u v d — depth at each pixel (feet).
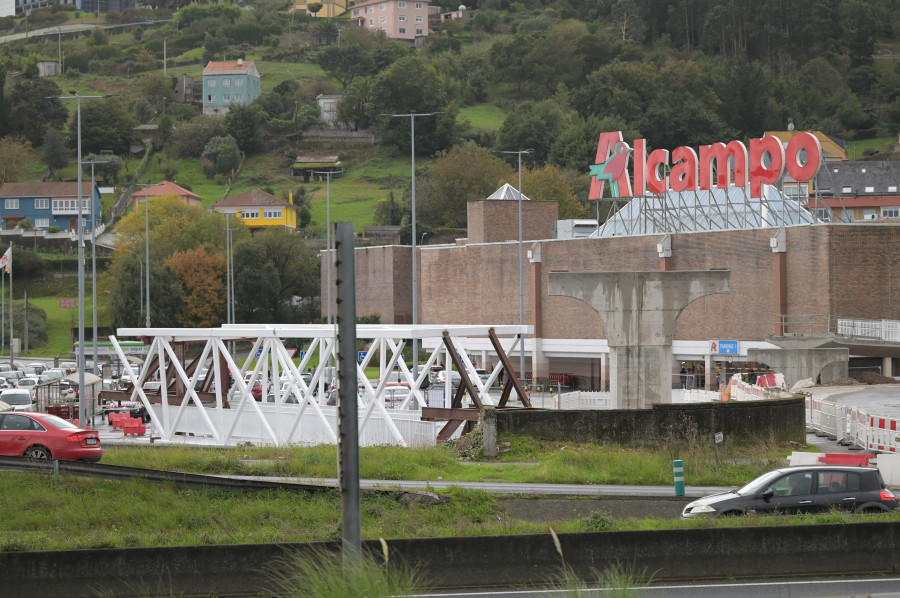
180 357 582.76
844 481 279.08
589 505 323.16
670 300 519.19
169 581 234.58
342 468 162.20
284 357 509.35
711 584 235.20
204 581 235.81
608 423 440.45
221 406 548.72
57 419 381.40
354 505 162.20
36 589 232.73
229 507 315.99
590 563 239.91
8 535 284.61
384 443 469.98
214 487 332.80
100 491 329.93
